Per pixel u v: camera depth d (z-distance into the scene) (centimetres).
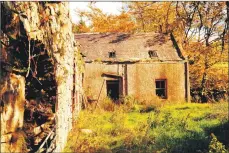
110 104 1911
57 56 732
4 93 394
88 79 2094
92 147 854
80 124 1193
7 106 407
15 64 474
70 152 802
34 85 711
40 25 564
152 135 1052
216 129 1170
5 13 395
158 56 2192
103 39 2266
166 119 1287
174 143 984
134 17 2830
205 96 2406
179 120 1316
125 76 2139
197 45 2439
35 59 630
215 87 2442
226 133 1104
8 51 415
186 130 1141
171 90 2194
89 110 1669
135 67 2152
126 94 2133
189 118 1432
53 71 686
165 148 927
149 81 2164
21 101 485
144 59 2155
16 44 504
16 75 471
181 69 2216
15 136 445
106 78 2117
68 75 954
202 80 2470
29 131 697
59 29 760
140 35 2334
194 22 2177
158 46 2258
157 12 2538
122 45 2227
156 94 2275
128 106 1916
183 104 2028
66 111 918
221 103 1789
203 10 2025
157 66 2180
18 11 431
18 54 537
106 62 2119
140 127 1166
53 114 739
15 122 448
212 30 2336
